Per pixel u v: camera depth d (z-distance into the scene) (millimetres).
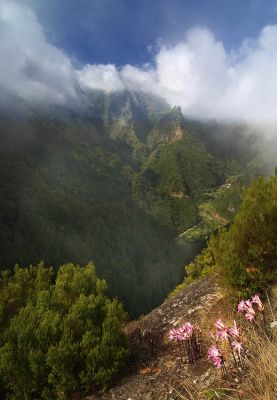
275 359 2678
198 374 4230
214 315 5715
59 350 5000
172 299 8016
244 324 4590
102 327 5707
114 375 5172
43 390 5059
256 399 2656
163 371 4875
